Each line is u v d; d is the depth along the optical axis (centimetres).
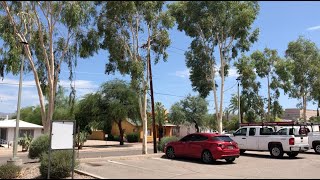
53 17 2300
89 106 5059
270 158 2400
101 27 2536
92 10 2331
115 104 4944
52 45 2680
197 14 2792
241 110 4666
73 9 2148
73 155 1392
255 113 4500
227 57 3144
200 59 3169
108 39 2603
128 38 2673
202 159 2036
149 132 6950
